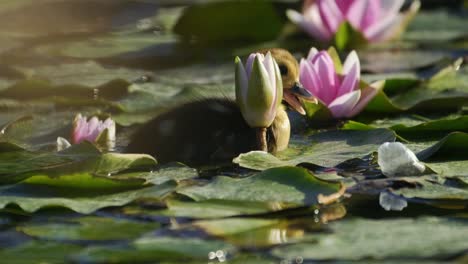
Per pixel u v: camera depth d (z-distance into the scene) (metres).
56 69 13.85
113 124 9.61
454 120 9.46
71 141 9.62
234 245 6.47
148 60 14.70
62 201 7.42
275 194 7.52
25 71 13.63
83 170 8.20
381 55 14.60
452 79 12.08
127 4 19.97
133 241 6.61
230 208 7.25
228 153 9.37
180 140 9.55
